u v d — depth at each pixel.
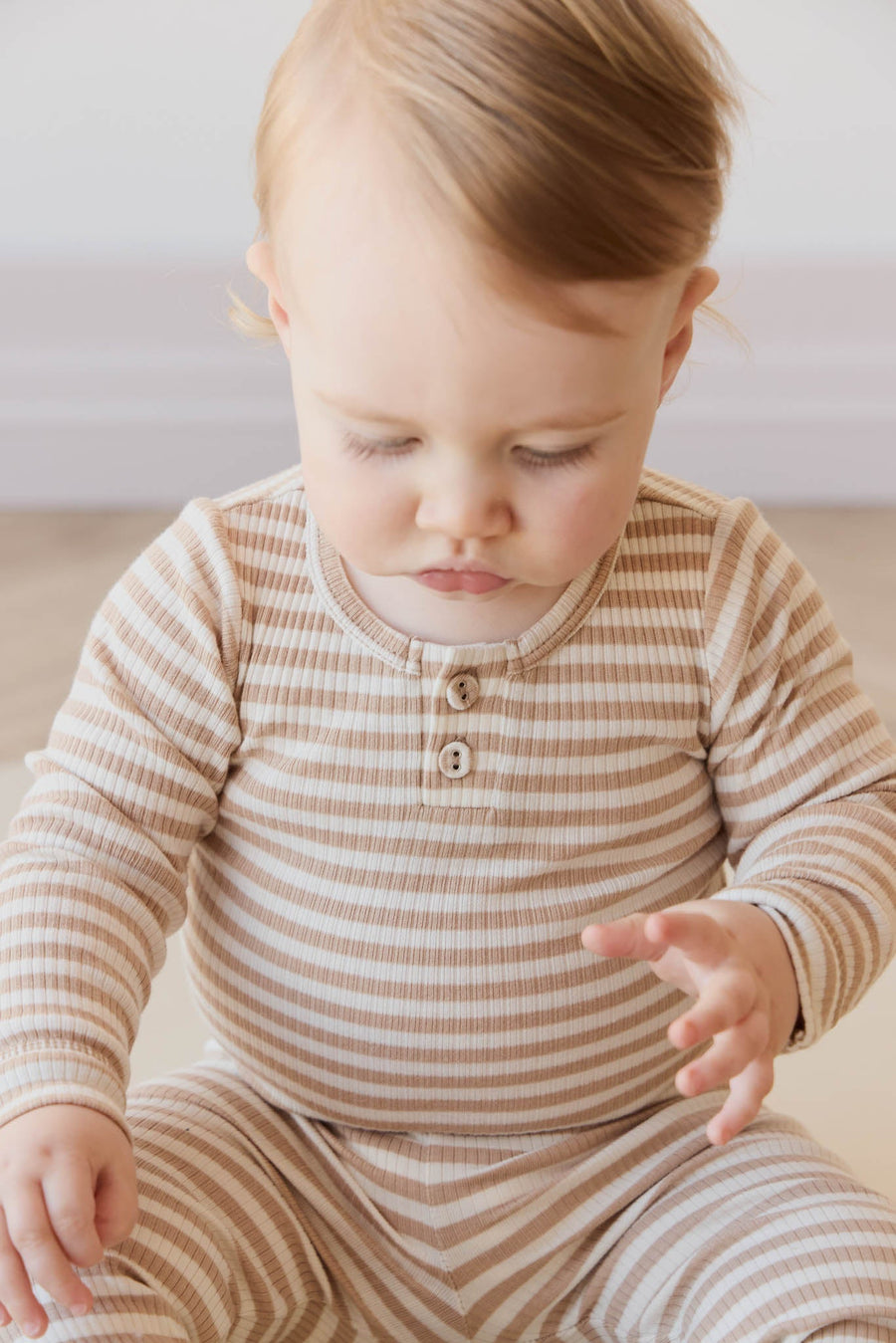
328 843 0.88
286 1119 0.94
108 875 0.87
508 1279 0.90
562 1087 0.91
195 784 0.89
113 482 2.47
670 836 0.92
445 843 0.87
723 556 0.91
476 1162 0.91
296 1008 0.90
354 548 0.78
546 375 0.71
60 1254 0.73
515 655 0.86
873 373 2.46
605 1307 0.89
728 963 0.75
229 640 0.88
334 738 0.87
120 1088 0.80
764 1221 0.84
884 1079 1.18
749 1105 0.73
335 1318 0.93
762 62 2.38
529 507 0.75
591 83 0.71
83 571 2.21
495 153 0.69
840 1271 0.80
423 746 0.86
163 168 2.38
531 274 0.70
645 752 0.89
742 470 2.51
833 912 0.86
